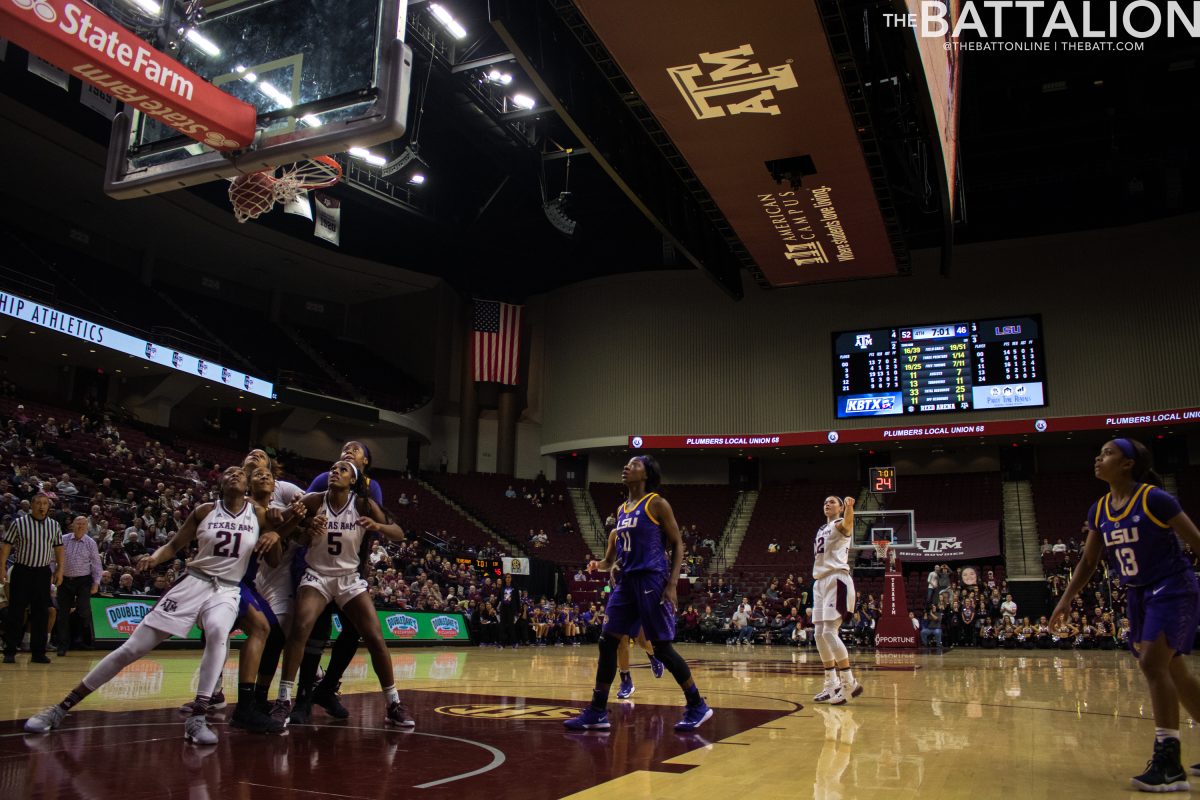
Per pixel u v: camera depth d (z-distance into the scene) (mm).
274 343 32188
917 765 3889
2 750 3799
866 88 14078
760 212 18016
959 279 30234
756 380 32000
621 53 12883
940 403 29594
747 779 3506
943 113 12898
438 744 4277
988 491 30469
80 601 11242
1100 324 28438
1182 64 24984
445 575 23672
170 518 17172
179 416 29328
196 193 27609
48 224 27594
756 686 8852
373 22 6418
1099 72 24828
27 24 5160
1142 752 4336
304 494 5180
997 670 12070
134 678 7723
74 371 26031
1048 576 26062
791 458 34688
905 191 18047
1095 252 28953
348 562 4918
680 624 26078
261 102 6609
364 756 3877
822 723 5496
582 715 5043
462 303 36312
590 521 33281
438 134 28812
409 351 35031
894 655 17641
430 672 10070
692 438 32094
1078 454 31172
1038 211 32188
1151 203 30875
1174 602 3568
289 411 30500
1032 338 29047
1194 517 26469
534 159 28312
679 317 33188
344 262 32719
